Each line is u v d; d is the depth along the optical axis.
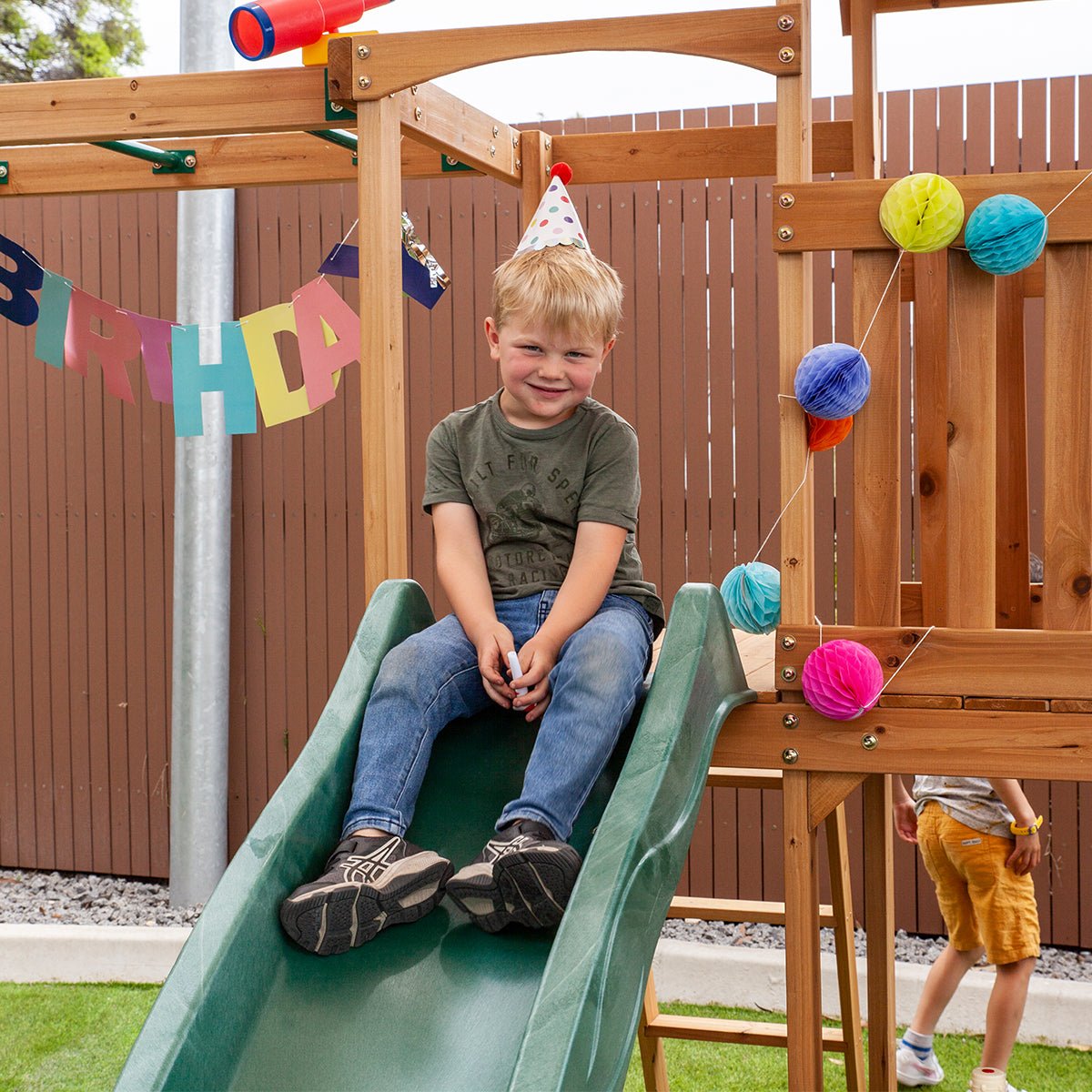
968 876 3.11
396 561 2.39
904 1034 3.62
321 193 4.72
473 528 2.34
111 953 4.00
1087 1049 3.48
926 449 3.14
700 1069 3.39
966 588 2.13
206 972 1.67
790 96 2.15
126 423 4.93
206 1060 1.62
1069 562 2.08
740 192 4.37
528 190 3.36
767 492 4.40
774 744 2.21
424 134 2.64
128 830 5.02
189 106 2.54
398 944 1.85
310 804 1.96
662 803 1.85
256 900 1.79
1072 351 2.06
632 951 1.72
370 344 2.38
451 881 1.81
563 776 1.92
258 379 2.82
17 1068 3.34
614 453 2.28
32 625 5.07
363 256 2.38
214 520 4.72
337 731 2.06
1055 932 4.16
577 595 2.16
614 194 4.48
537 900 1.77
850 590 4.29
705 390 4.45
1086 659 2.06
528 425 2.31
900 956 4.14
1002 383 3.19
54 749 5.08
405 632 2.28
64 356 3.14
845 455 4.29
